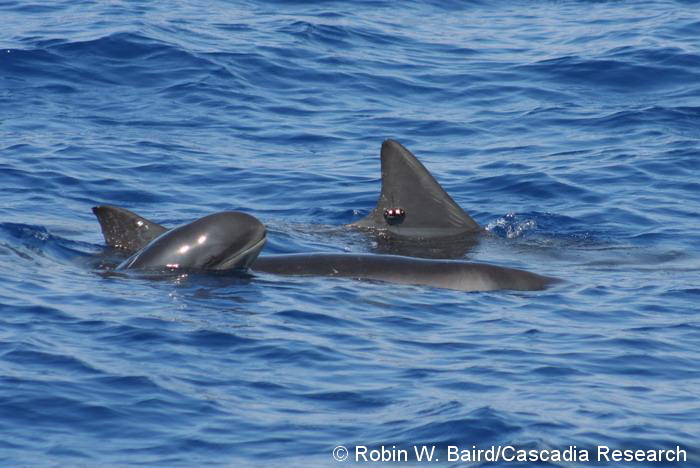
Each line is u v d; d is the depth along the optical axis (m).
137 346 38.19
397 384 36.12
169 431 32.56
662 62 88.50
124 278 46.03
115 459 30.97
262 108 79.88
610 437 32.69
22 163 65.75
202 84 82.56
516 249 55.91
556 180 66.38
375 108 81.06
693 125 77.31
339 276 48.44
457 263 49.03
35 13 97.50
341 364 37.66
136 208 61.00
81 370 35.97
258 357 37.88
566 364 38.44
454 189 65.69
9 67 83.12
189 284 45.31
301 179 66.75
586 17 104.88
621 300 46.41
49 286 44.53
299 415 33.81
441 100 83.12
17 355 36.84
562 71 87.81
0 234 51.84
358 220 61.00
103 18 95.12
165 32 92.00
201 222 47.81
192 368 36.72
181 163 68.31
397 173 58.78
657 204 63.00
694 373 38.19
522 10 109.19
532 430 32.78
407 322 42.59
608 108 80.81
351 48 93.00
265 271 48.59
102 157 68.19
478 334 41.44
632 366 38.59
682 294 47.41
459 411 33.75
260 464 30.91
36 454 30.98
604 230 59.22
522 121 78.56
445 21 104.19
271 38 93.06
